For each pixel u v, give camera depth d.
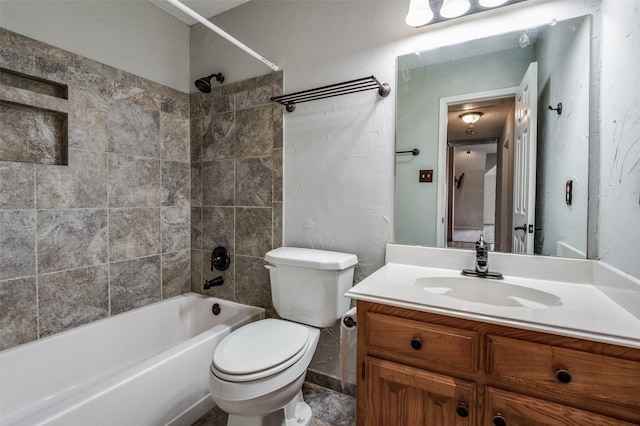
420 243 1.42
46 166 1.45
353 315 1.14
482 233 1.31
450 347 0.89
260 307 1.86
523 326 0.78
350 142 1.55
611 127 0.98
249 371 1.03
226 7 1.90
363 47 1.50
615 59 0.96
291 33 1.69
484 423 0.85
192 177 2.13
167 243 2.02
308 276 1.42
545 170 1.19
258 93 1.81
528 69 1.21
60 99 1.48
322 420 1.41
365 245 1.53
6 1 1.30
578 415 0.74
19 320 1.37
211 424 1.38
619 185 0.92
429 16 1.25
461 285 1.20
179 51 2.06
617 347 0.71
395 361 0.98
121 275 1.77
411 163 1.42
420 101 1.40
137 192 1.84
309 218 1.67
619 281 0.88
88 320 1.62
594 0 1.09
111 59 1.69
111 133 1.70
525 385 0.80
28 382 1.34
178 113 2.06
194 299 2.06
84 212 1.60
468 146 1.32
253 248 1.87
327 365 1.65
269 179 1.79
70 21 1.51
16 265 1.36
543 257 1.17
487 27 1.26
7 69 1.31
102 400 1.03
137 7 1.81
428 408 0.93
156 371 1.21
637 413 0.69
